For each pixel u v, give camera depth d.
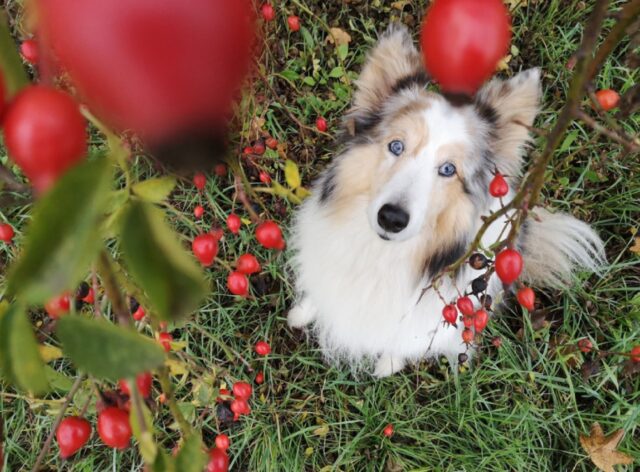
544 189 0.74
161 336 0.37
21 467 0.65
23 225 0.64
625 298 0.73
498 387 0.73
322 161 0.75
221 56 0.09
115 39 0.08
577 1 0.78
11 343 0.15
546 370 0.70
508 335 0.74
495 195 0.39
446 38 0.17
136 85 0.09
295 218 0.69
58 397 0.58
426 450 0.70
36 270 0.10
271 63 0.69
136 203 0.14
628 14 0.19
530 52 0.79
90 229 0.10
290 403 0.71
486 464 0.68
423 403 0.73
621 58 0.76
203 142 0.09
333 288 0.64
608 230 0.77
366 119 0.56
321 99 0.76
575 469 0.70
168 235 0.14
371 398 0.72
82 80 0.09
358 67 0.78
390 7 0.80
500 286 0.66
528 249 0.71
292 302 0.74
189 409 0.50
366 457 0.70
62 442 0.27
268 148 0.64
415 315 0.63
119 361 0.14
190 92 0.09
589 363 0.67
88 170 0.10
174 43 0.08
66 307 0.23
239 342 0.71
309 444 0.70
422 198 0.51
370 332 0.66
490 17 0.17
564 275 0.73
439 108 0.51
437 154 0.51
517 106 0.53
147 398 0.28
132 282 0.25
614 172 0.75
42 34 0.10
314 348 0.73
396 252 0.58
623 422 0.67
